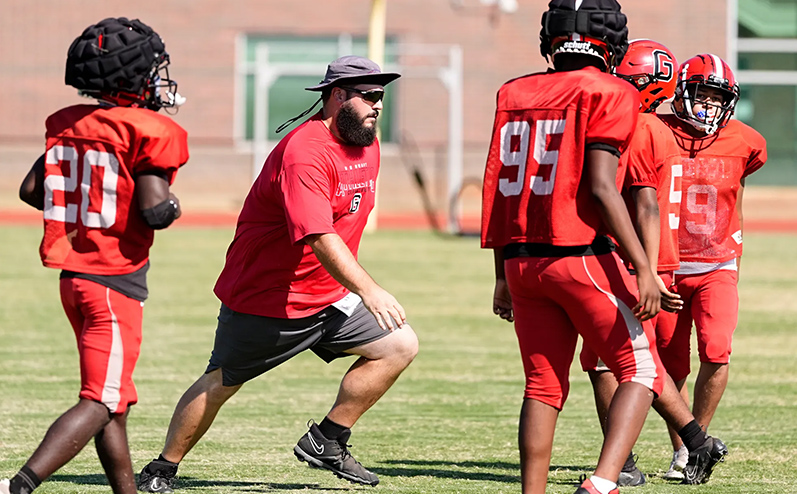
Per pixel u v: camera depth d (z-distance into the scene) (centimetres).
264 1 9612
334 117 1566
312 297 1619
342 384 1669
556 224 1338
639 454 1970
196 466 1833
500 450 1977
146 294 1378
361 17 9625
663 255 1591
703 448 1689
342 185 1573
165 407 2305
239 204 8944
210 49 9619
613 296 1350
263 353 1633
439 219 8431
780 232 7425
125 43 1336
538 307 1399
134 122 1312
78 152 1329
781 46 9512
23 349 3009
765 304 4097
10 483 1286
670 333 1828
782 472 1808
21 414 2189
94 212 1323
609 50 1388
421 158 9550
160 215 1315
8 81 9456
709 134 1798
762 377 2728
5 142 9450
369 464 1866
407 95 9538
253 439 2047
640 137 1453
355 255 1670
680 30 9525
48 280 4559
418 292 4378
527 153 1370
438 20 9575
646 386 1355
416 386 2606
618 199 1304
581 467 1862
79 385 2509
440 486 1706
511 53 9594
